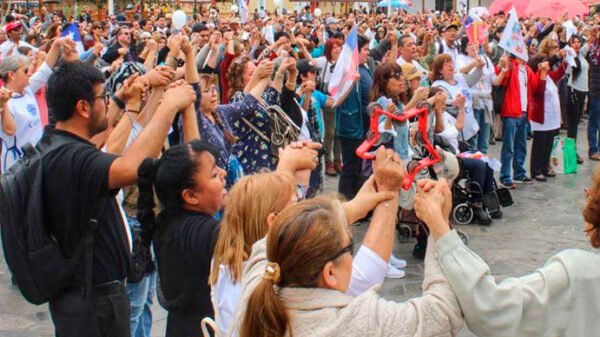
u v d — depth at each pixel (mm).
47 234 3352
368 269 2574
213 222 3191
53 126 3486
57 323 3400
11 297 6316
